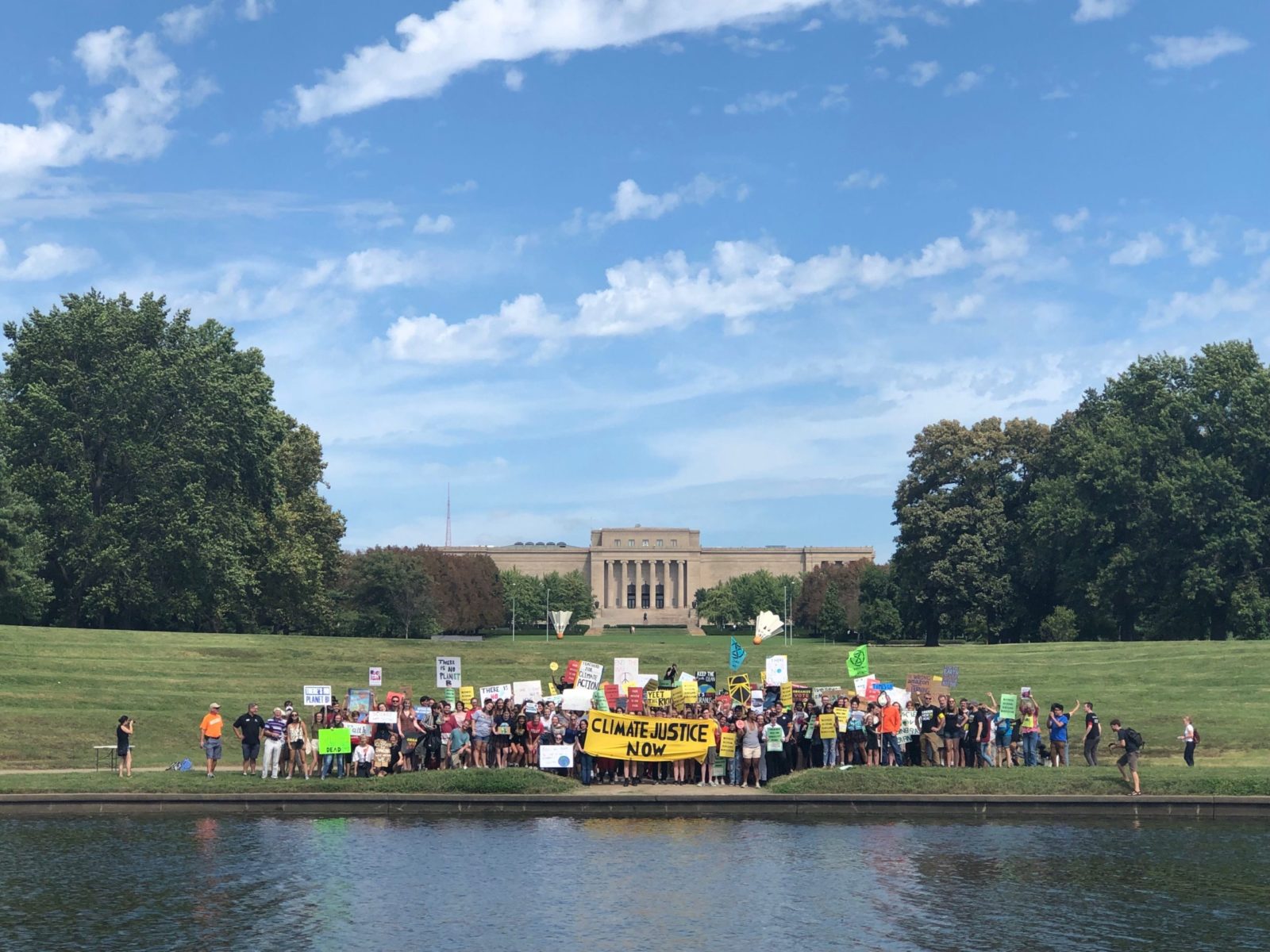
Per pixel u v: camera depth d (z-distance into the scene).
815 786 32.72
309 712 50.59
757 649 76.06
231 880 23.42
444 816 31.39
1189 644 64.75
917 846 27.08
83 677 52.84
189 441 79.06
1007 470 102.25
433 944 19.02
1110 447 84.56
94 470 78.00
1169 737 43.31
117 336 78.88
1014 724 38.38
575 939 19.30
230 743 45.47
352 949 18.73
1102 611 85.94
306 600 92.69
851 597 155.50
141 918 20.52
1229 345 87.12
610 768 35.78
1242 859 25.59
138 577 77.19
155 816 31.17
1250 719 45.38
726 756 34.78
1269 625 80.25
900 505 104.31
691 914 20.92
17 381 78.50
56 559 76.62
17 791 32.50
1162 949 18.92
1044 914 20.97
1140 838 28.09
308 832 28.81
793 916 20.77
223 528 79.56
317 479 102.44
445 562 142.88
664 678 44.38
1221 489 79.25
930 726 36.72
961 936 19.61
